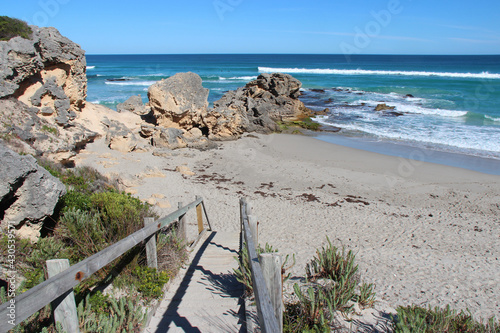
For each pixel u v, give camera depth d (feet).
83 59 62.90
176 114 71.72
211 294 15.29
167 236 19.04
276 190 48.57
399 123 94.48
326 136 83.51
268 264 8.97
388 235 33.04
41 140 41.63
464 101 122.52
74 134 53.36
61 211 18.24
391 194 47.78
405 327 12.15
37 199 15.53
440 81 170.60
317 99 134.72
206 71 266.98
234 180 52.44
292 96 112.16
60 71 55.16
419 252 28.19
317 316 12.77
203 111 76.74
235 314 13.48
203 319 13.02
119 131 61.82
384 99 131.95
